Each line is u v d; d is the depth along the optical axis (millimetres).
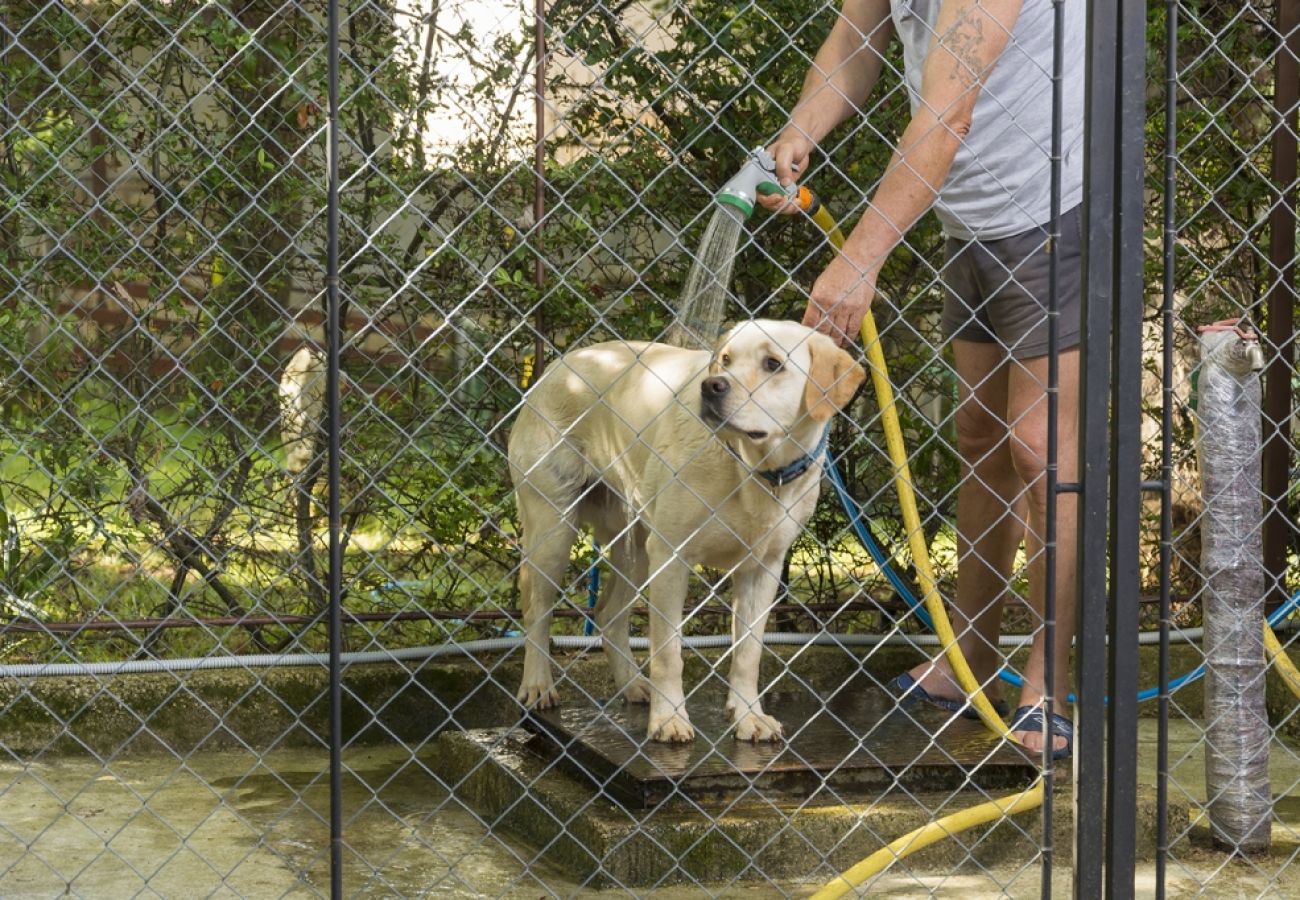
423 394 4594
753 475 3297
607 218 4473
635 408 3605
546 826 3318
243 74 4332
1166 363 2348
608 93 4426
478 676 4504
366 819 3559
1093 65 2244
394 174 4383
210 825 3457
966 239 3553
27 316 4168
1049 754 2354
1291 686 3439
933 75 2783
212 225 4461
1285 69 4238
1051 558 2324
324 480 4578
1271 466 4469
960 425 3836
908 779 3316
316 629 4652
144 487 4438
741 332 3191
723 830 3104
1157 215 4852
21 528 4418
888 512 4812
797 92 4406
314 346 4547
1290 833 3482
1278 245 4320
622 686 3982
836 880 2773
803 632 4887
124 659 4570
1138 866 3238
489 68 4352
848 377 3184
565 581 4699
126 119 4191
